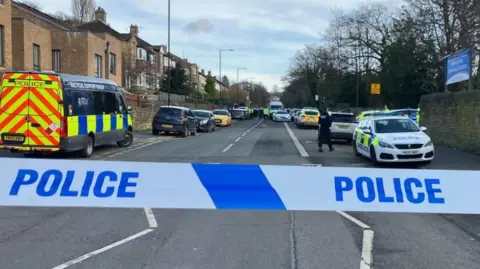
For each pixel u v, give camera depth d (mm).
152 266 5164
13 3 34656
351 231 6691
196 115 32531
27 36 28391
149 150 18078
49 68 32031
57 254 5551
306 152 17734
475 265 5258
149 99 40250
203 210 7969
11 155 15148
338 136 22109
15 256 5461
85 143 14977
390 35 49312
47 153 15656
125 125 18984
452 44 35719
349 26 57844
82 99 14758
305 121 36969
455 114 17766
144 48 63969
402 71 43312
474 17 27844
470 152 16328
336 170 6449
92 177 6293
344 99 63250
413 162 13977
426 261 5387
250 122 53062
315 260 5398
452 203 6312
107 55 37750
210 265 5215
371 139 14008
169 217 7473
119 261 5316
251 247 5891
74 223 7066
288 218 7453
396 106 46625
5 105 13305
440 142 19438
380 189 6367
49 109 13344
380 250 5805
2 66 23688
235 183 6406
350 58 54188
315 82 85875
